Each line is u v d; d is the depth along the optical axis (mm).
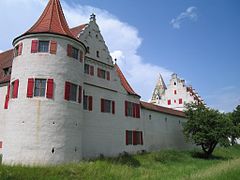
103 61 28516
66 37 21125
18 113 19266
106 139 27078
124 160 26156
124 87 31516
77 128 20781
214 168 20438
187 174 20391
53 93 19625
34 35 20578
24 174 14977
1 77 27891
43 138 18641
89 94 25984
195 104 42562
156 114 37688
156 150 35938
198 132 38406
